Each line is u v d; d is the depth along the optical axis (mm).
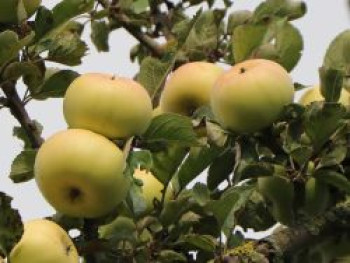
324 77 1228
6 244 1138
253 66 1229
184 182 1279
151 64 1288
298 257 1236
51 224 1168
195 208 1231
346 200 1240
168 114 1210
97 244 1210
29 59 1238
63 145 1164
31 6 1250
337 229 1233
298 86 1302
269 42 1339
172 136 1217
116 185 1173
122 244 1221
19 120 1244
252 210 1307
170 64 1288
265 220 1307
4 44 1190
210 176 1276
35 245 1141
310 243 1230
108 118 1181
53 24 1247
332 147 1212
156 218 1233
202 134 1238
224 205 1225
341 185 1209
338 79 1225
